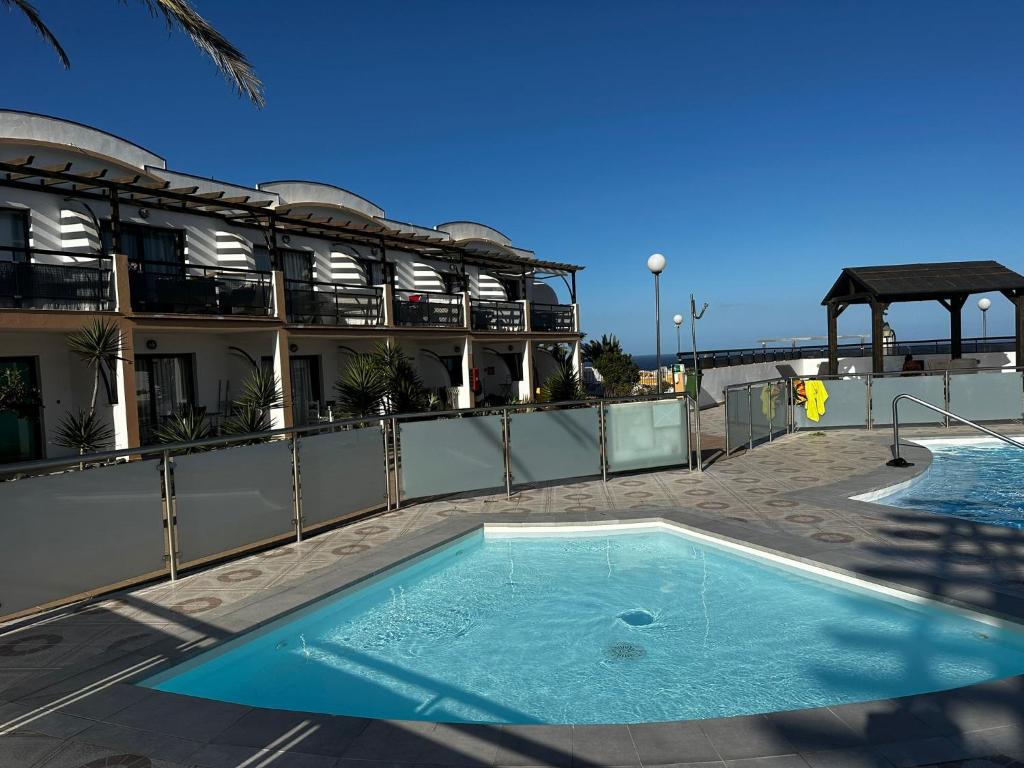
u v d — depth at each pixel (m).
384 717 4.34
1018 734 3.21
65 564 5.61
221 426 13.30
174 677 4.59
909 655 4.88
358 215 20.44
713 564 7.16
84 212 13.12
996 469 11.66
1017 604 4.98
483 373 24.91
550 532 8.25
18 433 12.09
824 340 30.03
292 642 5.52
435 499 9.88
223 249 15.92
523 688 4.66
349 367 16.17
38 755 3.33
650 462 11.11
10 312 10.66
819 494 9.07
